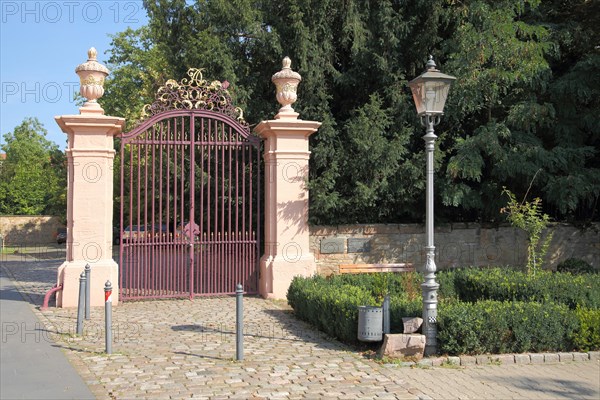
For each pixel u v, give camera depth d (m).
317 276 10.15
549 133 12.74
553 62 13.73
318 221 12.15
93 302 10.23
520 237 13.23
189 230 11.17
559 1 13.59
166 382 5.83
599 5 12.98
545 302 7.82
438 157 11.70
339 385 5.75
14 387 5.64
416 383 5.82
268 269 11.20
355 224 12.39
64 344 7.46
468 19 11.99
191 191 11.20
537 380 5.98
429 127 7.07
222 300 11.04
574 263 12.44
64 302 10.14
